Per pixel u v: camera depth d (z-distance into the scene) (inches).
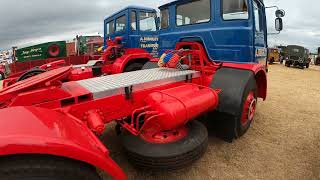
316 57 1103.0
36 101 82.8
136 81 110.1
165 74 129.1
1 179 55.1
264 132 158.6
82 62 420.8
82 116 90.7
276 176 110.4
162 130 98.0
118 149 132.0
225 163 120.4
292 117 190.7
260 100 245.0
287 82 386.3
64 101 87.3
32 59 450.3
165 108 92.4
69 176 61.2
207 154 128.1
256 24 158.9
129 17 271.0
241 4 140.4
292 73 565.3
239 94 125.6
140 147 95.7
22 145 54.1
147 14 287.1
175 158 92.8
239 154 129.0
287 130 163.0
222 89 129.3
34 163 57.5
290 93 286.8
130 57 268.8
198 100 102.9
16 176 55.9
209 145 137.9
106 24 340.8
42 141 56.4
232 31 144.4
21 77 203.6
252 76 135.3
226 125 129.1
